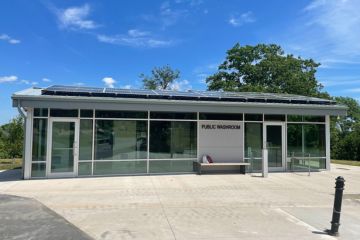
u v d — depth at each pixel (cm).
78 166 1486
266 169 1532
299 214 872
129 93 1545
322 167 1802
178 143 1622
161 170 1595
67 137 1474
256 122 1727
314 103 1780
